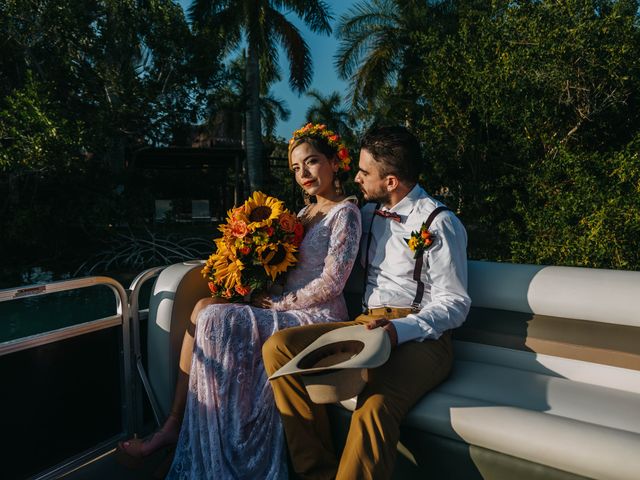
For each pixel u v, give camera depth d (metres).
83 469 1.82
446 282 1.70
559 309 1.76
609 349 1.55
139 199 12.90
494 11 6.56
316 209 2.09
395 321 1.58
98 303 8.56
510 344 1.78
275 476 1.65
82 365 1.84
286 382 1.56
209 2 15.34
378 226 1.93
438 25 12.87
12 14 10.11
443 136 7.39
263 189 17.73
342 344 1.58
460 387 1.59
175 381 1.93
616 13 5.60
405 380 1.48
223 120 23.33
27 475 1.67
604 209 4.98
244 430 1.69
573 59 5.75
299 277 1.93
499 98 6.29
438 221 1.72
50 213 11.30
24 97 9.48
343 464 1.31
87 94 11.16
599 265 5.01
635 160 5.07
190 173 23.81
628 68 5.50
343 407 1.59
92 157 11.80
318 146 1.99
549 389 1.55
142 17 11.86
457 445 1.39
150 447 1.74
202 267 2.08
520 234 6.46
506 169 6.96
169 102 12.43
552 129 6.39
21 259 11.33
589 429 1.21
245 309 1.79
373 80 14.66
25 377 1.65
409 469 1.50
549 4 5.91
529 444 1.24
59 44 10.97
